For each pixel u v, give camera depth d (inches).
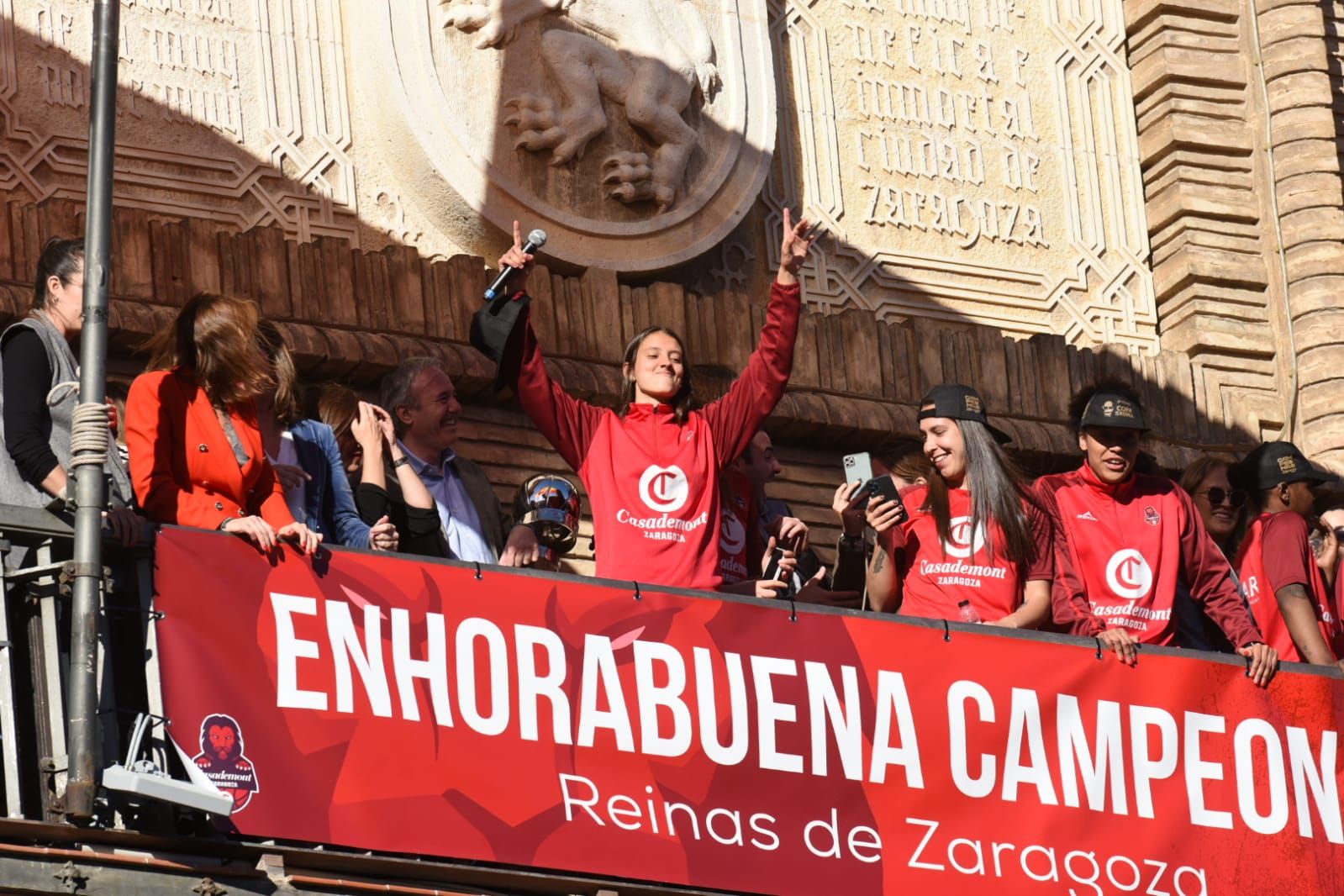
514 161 649.0
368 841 408.8
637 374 501.4
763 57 698.8
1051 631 496.4
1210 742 489.4
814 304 695.1
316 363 601.3
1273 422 742.5
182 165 613.9
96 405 400.5
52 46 606.5
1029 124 749.3
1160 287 750.5
